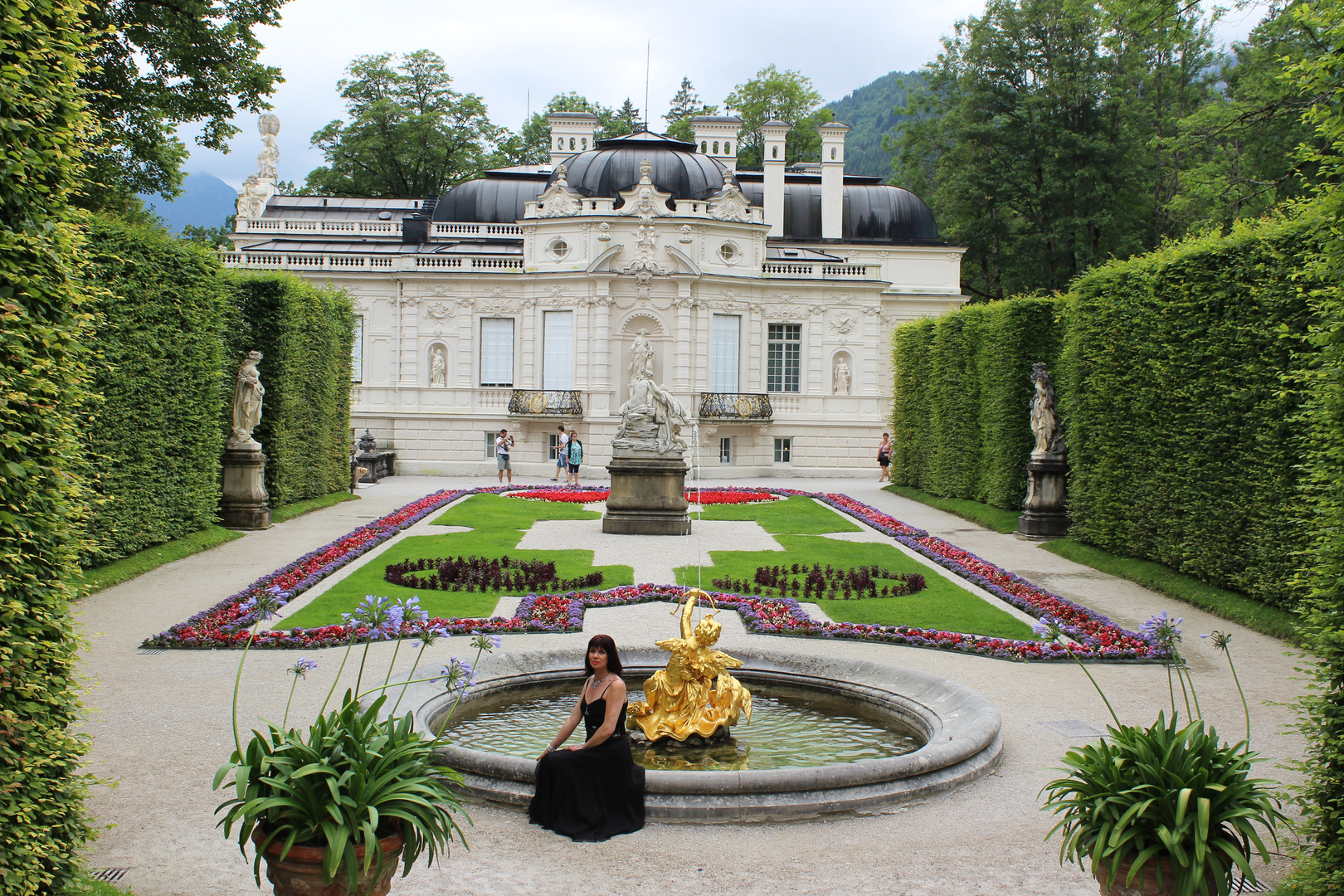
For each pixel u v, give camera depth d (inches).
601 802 308.0
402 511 1152.2
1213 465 685.9
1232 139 1534.2
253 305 1104.8
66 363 289.4
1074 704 449.7
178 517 859.4
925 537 989.8
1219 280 686.5
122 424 747.4
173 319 835.4
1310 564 566.9
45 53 280.7
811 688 464.8
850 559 871.7
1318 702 273.9
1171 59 2138.3
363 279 1875.0
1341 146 309.9
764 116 2886.3
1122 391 835.4
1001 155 2194.9
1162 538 765.3
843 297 1920.5
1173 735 250.4
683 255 1809.8
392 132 2581.2
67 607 283.3
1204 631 606.9
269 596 311.9
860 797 324.5
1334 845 253.6
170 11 1034.1
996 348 1204.5
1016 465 1152.8
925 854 295.7
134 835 301.7
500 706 436.1
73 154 290.4
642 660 495.5
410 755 249.6
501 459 1617.9
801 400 1921.8
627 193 1822.1
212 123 1135.6
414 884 274.7
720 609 661.3
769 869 285.0
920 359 1525.6
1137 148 2094.0
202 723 403.5
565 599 652.1
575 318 1820.9
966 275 2571.4
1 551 256.1
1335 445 306.8
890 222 2153.1
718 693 388.8
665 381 1839.3
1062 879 280.8
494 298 1871.3
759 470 1900.8
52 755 257.3
